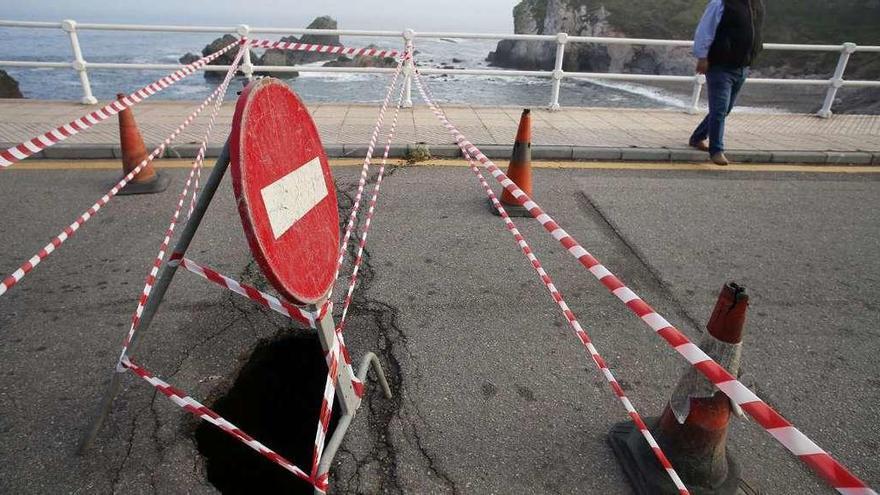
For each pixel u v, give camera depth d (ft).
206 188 6.36
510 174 15.57
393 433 7.92
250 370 9.61
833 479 3.67
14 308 10.55
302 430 9.04
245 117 4.85
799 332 10.65
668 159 20.81
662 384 9.08
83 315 10.40
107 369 9.00
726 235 14.75
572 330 10.44
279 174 5.48
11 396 8.37
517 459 7.55
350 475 7.22
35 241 13.19
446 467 7.38
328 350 6.79
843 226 15.49
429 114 25.32
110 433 7.74
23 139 19.17
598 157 20.68
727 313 6.04
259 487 8.00
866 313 11.36
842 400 8.90
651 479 7.03
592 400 8.68
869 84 26.58
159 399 8.39
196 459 7.43
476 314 10.87
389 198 16.43
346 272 12.27
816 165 20.74
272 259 5.20
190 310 10.58
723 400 6.50
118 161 18.54
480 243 13.84
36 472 7.11
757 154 20.80
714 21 18.52
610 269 12.84
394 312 10.82
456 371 9.23
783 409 8.68
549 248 13.71
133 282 11.57
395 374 9.12
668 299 11.67
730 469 7.22
